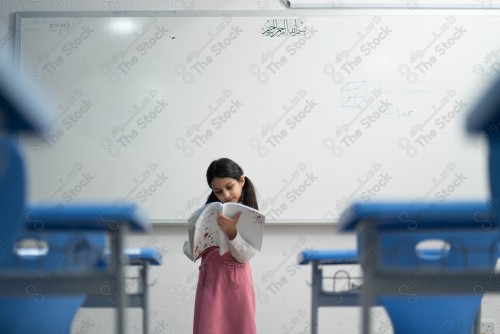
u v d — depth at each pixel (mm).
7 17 3074
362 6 3113
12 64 755
